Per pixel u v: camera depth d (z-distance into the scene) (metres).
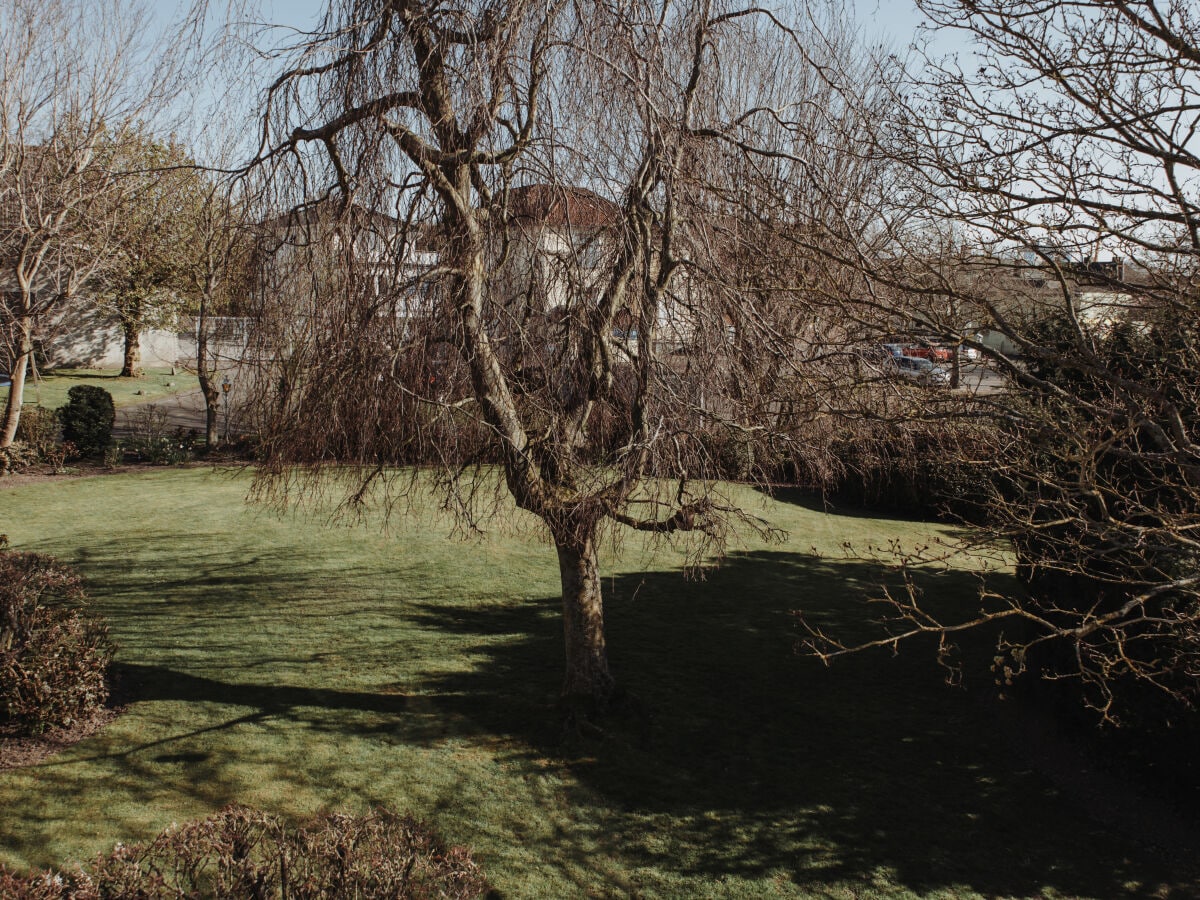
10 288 22.41
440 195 6.31
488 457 6.77
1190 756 5.82
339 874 3.58
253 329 6.96
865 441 7.93
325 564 11.44
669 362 6.36
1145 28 4.72
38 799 5.74
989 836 5.68
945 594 10.88
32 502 14.30
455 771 6.37
